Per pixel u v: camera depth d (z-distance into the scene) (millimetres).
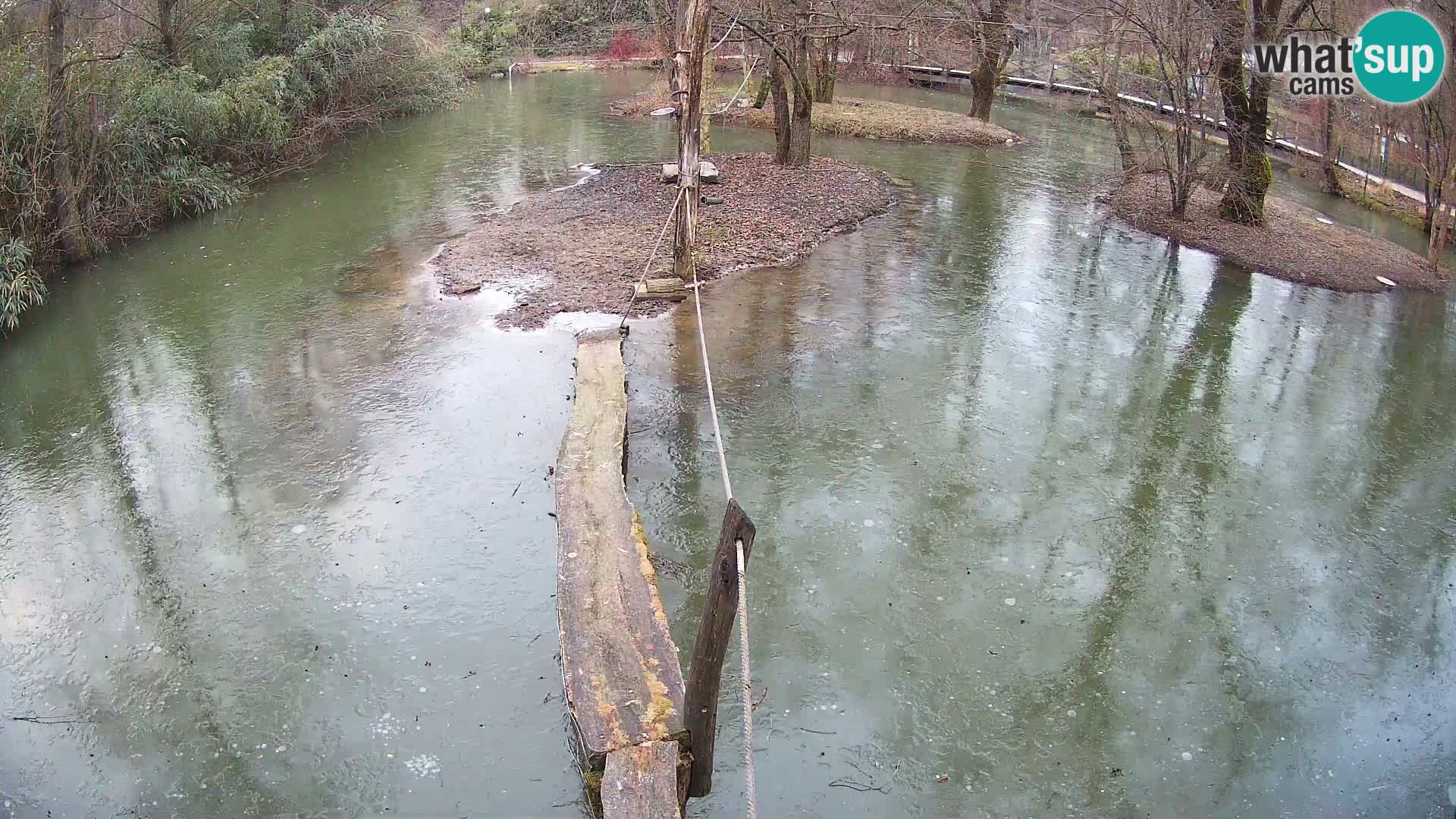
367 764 5078
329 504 7320
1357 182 18469
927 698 5582
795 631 6078
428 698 5504
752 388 9141
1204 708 5574
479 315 10844
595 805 4523
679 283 11297
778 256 13117
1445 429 8945
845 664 5824
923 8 21562
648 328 10453
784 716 5426
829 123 23438
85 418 8742
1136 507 7492
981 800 4922
